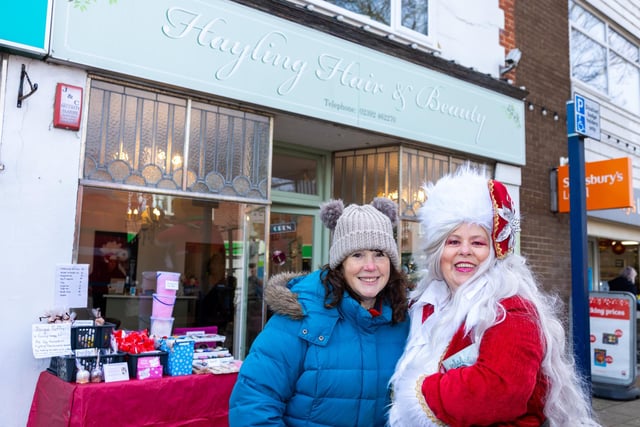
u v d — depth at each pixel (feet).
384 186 16.63
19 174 9.85
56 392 8.91
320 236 17.57
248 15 12.73
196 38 11.91
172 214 12.10
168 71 11.49
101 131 11.00
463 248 5.24
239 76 12.54
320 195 17.70
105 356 9.12
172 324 11.93
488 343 4.59
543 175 21.22
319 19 13.99
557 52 22.77
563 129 22.48
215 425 9.80
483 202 5.25
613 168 18.72
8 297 9.59
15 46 9.59
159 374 9.51
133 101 11.49
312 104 13.82
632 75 29.32
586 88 24.39
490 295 4.89
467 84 17.92
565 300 21.15
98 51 10.59
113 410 8.59
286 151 16.90
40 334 9.00
